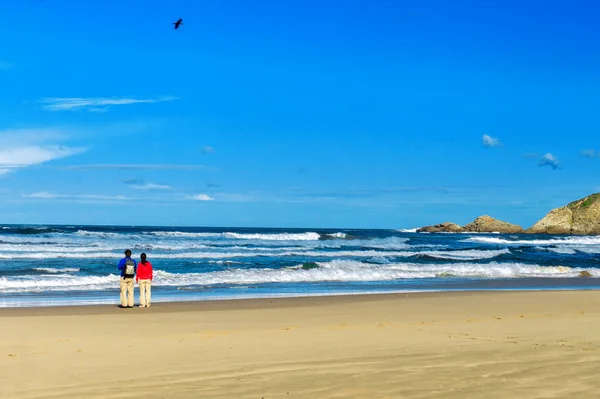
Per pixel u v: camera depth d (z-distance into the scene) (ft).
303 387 21.40
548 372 23.56
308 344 31.81
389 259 131.13
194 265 107.55
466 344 31.48
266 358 27.55
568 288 82.79
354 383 21.91
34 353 29.35
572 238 312.71
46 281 77.25
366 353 28.73
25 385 22.38
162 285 79.20
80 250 133.80
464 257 139.95
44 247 140.77
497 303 57.98
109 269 96.99
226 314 49.11
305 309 53.11
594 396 19.67
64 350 30.22
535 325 39.93
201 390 21.17
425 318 46.03
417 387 21.13
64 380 23.17
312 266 104.88
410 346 30.83
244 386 21.70
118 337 35.19
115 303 59.93
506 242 254.06
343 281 89.04
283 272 93.97
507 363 25.57
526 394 19.97
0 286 74.13
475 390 20.58
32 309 53.42
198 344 31.99
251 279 87.15
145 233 227.20
